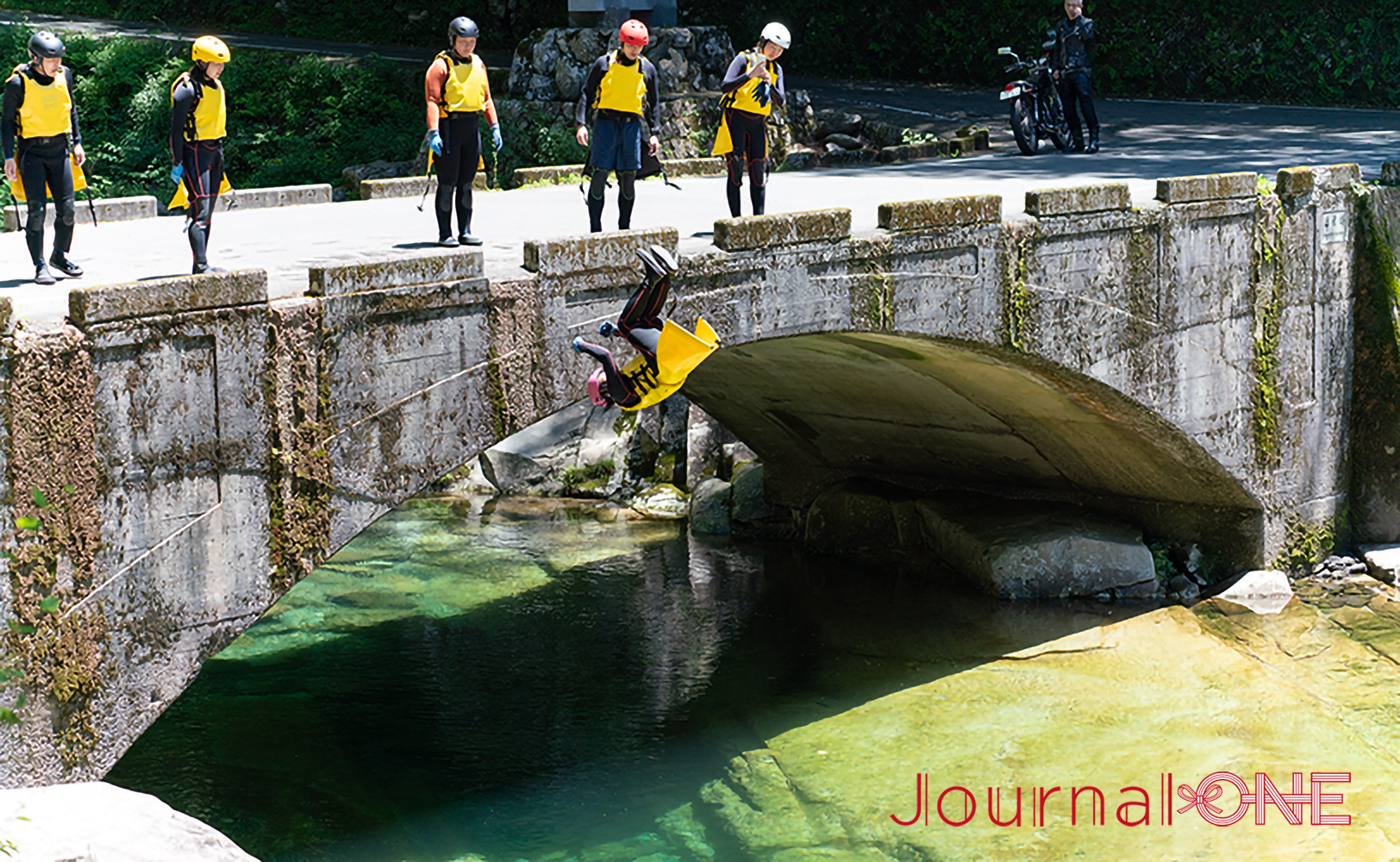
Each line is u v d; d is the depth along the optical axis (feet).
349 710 35.78
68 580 21.24
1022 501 49.83
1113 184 37.40
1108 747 32.24
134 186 80.59
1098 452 44.42
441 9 103.81
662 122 67.36
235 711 35.68
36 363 20.47
